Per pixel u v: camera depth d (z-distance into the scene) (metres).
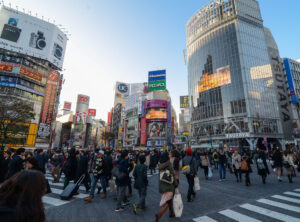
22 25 45.94
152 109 56.94
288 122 53.62
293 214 4.68
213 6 64.88
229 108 52.56
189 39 71.56
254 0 64.50
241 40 56.03
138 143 57.38
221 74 56.72
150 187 8.90
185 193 7.45
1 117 21.03
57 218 4.71
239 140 48.72
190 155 6.35
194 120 61.62
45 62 48.50
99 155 6.80
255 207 5.31
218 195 6.86
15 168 5.76
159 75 57.41
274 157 9.91
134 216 4.85
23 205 1.15
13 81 40.12
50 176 12.78
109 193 7.70
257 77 53.75
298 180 9.84
